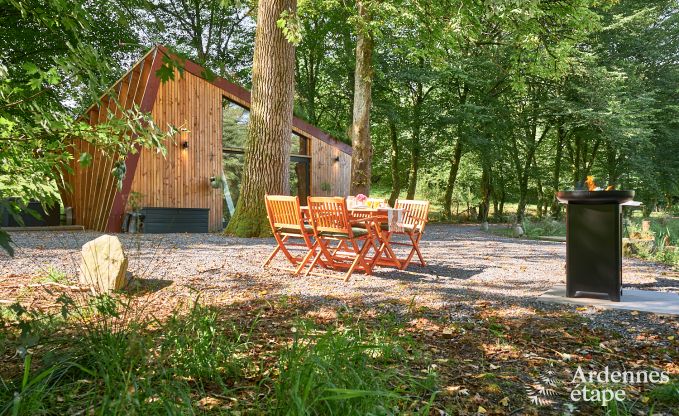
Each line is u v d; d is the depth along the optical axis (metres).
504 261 8.66
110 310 2.93
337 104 24.36
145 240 10.29
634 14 23.25
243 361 2.90
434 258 8.79
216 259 7.60
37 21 2.35
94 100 2.29
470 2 11.00
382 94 23.77
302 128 17.34
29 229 13.40
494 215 31.83
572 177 30.33
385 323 4.11
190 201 14.66
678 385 2.75
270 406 2.20
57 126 2.46
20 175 2.64
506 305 4.92
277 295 5.24
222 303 4.80
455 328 4.04
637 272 7.52
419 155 26.00
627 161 24.22
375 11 13.69
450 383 2.83
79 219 15.43
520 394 2.72
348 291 5.54
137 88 13.96
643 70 25.38
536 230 17.55
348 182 18.73
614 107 21.52
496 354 3.42
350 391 1.92
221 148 15.41
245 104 15.95
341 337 2.88
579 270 5.20
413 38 14.88
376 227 6.82
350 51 22.02
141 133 2.66
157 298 4.92
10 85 2.54
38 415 2.03
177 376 2.52
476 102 24.77
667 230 13.49
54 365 2.34
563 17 13.01
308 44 22.98
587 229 5.16
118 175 2.74
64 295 2.89
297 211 6.58
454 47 13.58
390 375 2.61
